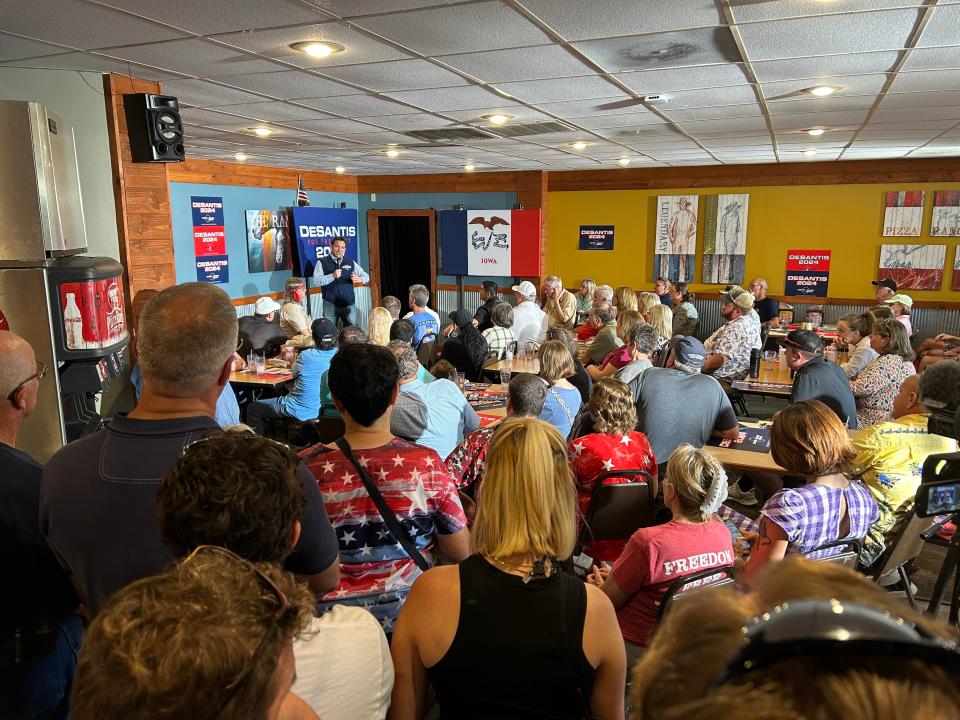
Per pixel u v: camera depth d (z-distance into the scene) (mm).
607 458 2572
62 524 1191
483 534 1194
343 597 1541
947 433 2559
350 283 10070
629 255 10148
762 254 9383
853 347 5488
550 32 2957
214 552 733
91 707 582
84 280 2701
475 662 1125
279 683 648
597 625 1137
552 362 3436
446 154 7996
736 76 3809
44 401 2699
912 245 8602
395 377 1630
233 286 9188
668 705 438
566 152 7738
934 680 378
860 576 495
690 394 3248
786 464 2012
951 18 2699
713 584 1842
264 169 9531
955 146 7031
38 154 2547
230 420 3389
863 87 4086
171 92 4297
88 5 2564
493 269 10641
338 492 1546
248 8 2615
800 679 383
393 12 2672
